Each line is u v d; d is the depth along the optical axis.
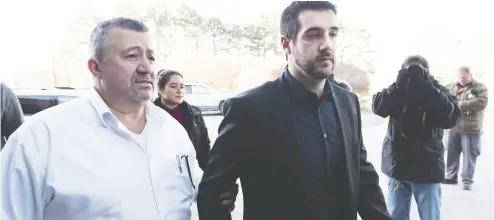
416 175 2.44
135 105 1.19
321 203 1.19
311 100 1.22
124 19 1.16
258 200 1.22
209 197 1.20
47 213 1.04
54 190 1.01
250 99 1.22
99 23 1.16
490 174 4.45
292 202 1.16
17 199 0.99
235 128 1.21
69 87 7.73
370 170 1.41
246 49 9.51
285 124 1.19
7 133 2.12
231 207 1.27
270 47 9.07
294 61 1.21
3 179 1.00
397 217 2.64
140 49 1.13
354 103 1.37
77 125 1.09
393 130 2.54
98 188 1.05
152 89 1.17
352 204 1.22
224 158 1.22
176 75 2.50
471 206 3.51
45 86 8.35
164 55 9.55
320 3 1.17
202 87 9.41
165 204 1.18
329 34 1.17
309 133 1.21
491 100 5.82
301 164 1.17
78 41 8.70
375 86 6.70
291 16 1.20
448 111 2.32
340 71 6.83
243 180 1.28
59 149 1.04
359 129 1.37
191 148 1.39
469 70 4.15
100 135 1.11
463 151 4.08
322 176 1.20
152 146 1.21
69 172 1.03
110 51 1.11
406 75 2.40
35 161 1.01
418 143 2.41
